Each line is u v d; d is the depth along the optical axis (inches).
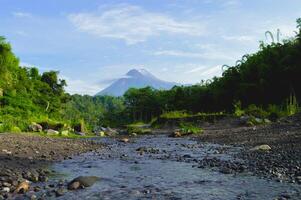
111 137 1317.7
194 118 1797.5
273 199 303.0
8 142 758.5
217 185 368.2
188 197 321.1
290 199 300.7
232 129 1264.8
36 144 770.2
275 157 517.0
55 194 338.6
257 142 754.8
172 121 1916.8
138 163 548.4
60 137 1176.8
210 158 573.3
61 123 1455.5
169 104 4424.2
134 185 380.8
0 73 2517.2
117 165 528.7
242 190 341.1
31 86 3110.2
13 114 2020.2
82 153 689.6
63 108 3779.5
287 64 2250.2
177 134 1229.7
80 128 1552.7
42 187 368.5
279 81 2284.7
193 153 666.2
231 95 2770.7
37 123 1434.5
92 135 1471.5
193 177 418.0
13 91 2454.5
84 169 490.6
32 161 535.2
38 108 2647.6
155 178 418.6
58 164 534.9
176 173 449.7
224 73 2918.3
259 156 545.6
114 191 352.5
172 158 603.5
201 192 339.6
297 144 636.7
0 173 409.4
